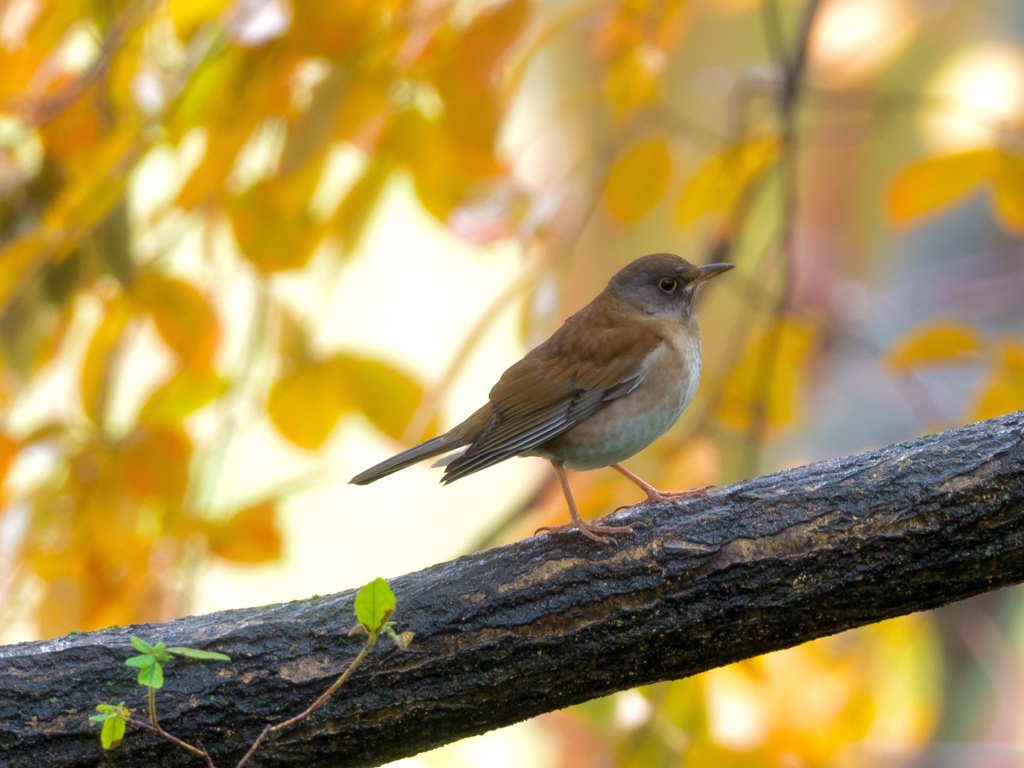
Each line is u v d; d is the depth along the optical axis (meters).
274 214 9.45
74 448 9.73
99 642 7.59
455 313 23.34
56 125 9.55
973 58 12.99
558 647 7.66
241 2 9.20
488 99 9.17
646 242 19.23
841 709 11.09
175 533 9.48
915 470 7.78
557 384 9.78
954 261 17.22
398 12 9.26
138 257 10.25
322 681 7.51
